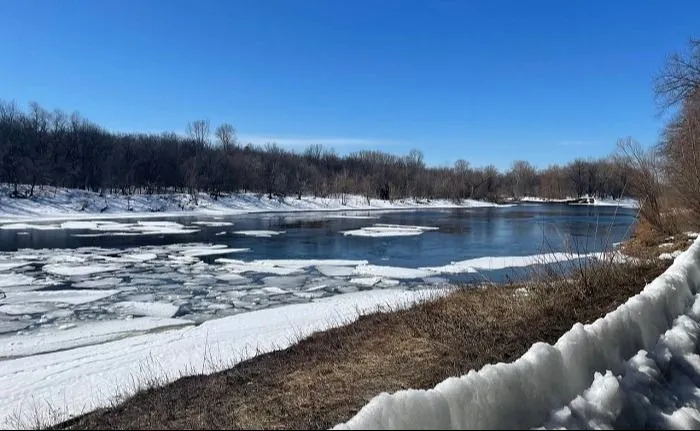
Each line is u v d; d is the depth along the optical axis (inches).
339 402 214.5
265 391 244.8
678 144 716.7
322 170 3649.1
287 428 188.9
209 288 708.0
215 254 1059.9
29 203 2066.9
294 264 921.5
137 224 1784.0
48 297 645.3
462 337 284.5
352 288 704.4
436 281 746.8
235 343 419.8
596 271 332.8
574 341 131.3
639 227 758.5
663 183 735.1
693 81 848.3
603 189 3917.3
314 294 664.4
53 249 1114.1
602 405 117.0
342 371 264.2
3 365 378.0
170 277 793.6
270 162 3267.7
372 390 225.0
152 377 333.4
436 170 4170.8
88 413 257.4
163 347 417.4
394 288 693.9
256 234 1475.1
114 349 416.8
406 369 251.3
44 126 2598.4
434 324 321.1
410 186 3540.8
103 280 766.5
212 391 259.0
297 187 3105.3
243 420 203.2
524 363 117.5
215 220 2042.3
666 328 170.7
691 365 149.9
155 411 234.4
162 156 2770.7
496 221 1977.1
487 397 106.4
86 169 2497.5
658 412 122.6
